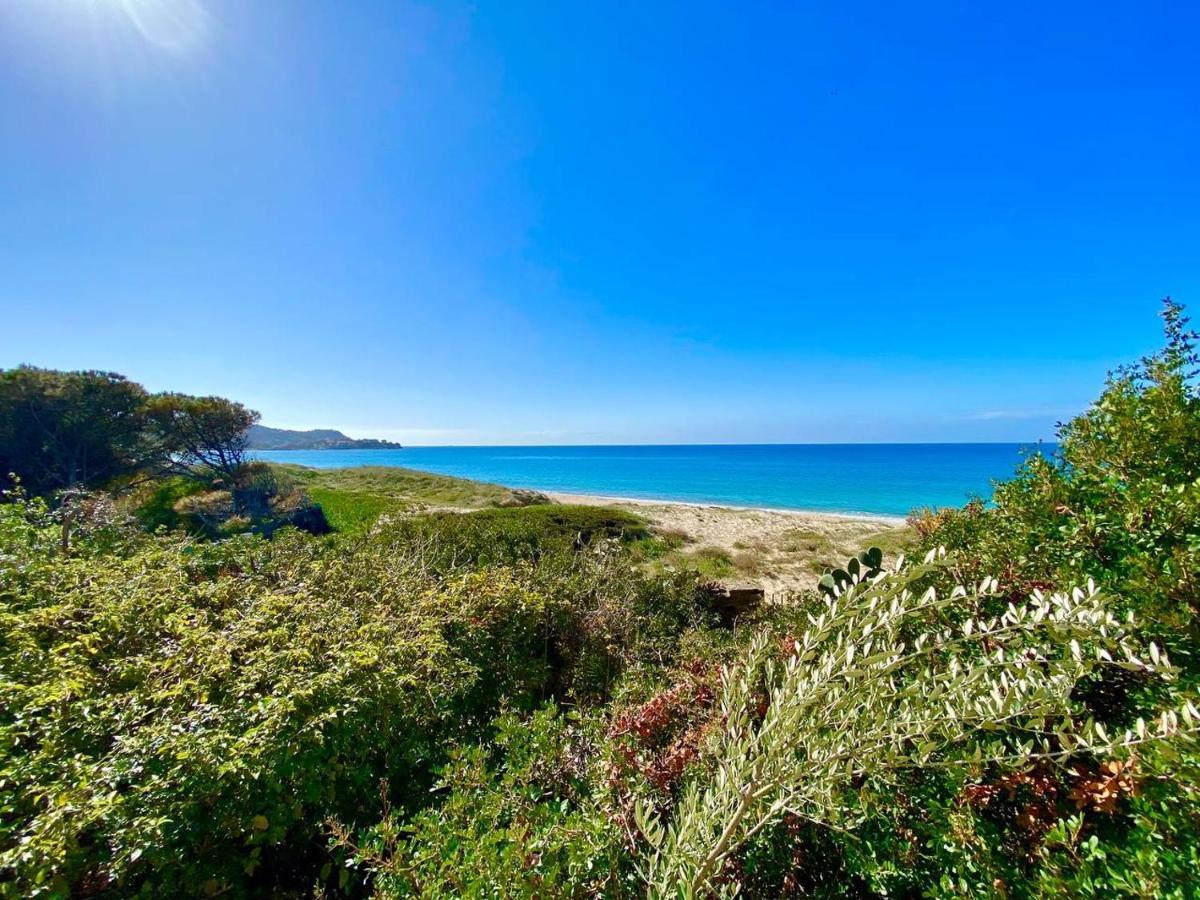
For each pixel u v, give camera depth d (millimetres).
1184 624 1601
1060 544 2318
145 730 2107
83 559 4613
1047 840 1411
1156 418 2232
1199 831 1174
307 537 8250
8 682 2301
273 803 2184
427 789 2740
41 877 1562
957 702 1184
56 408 19016
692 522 22203
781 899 1650
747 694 1578
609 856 1678
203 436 22219
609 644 4484
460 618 4000
